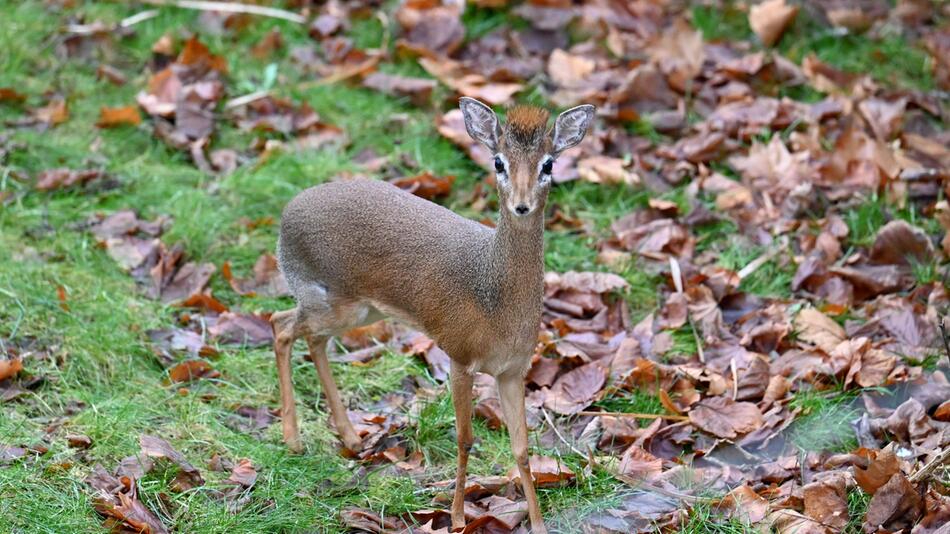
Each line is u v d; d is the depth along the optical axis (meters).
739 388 9.66
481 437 9.31
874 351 9.69
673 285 11.19
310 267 8.75
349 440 9.12
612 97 13.66
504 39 14.87
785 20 14.75
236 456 8.88
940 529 7.54
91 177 12.30
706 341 10.31
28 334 9.87
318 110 13.77
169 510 8.18
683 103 13.66
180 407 9.36
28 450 8.51
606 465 8.75
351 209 8.52
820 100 14.01
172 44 14.50
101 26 14.74
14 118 13.25
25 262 10.86
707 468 8.84
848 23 15.05
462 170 12.89
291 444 9.03
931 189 12.12
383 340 10.54
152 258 11.26
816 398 9.39
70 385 9.45
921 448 8.62
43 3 15.27
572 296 10.93
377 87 14.05
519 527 8.18
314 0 15.60
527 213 7.23
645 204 12.41
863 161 12.35
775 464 8.71
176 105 13.38
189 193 12.14
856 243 11.55
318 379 9.84
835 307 10.57
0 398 9.07
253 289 11.14
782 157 12.54
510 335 7.73
